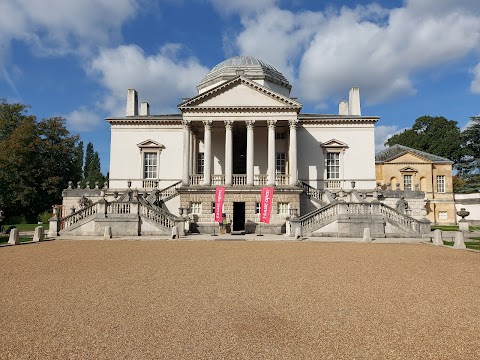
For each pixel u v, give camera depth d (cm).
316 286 1048
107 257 1633
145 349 592
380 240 2569
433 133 7344
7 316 764
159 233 2872
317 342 624
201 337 645
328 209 2884
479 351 589
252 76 4281
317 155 3972
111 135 3997
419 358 561
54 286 1044
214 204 3409
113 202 2909
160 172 3950
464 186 5916
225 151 3778
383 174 5275
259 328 692
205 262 1493
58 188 5472
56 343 618
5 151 4953
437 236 2308
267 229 3341
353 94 4338
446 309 820
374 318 754
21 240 2548
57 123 5716
